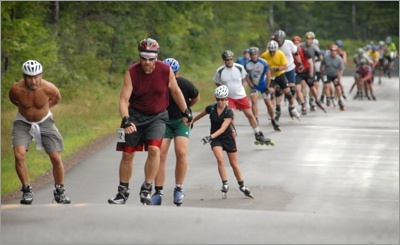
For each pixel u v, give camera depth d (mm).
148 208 22578
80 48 80812
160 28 92312
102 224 20375
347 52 181750
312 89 67000
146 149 28266
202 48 114875
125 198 28594
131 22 88250
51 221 20672
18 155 29953
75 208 22391
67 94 68625
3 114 58156
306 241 18984
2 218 21031
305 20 187625
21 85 29859
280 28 186500
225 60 47438
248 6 134500
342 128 57344
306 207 33906
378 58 115938
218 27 128750
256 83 54281
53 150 30406
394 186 38719
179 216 21375
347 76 132500
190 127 31453
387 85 108000
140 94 27734
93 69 77000
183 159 30844
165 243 18703
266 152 47000
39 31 64438
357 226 20734
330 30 195125
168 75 27922
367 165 43906
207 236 19312
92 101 71750
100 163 44125
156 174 29594
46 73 67500
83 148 49688
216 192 36656
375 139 52656
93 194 36188
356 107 74312
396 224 21266
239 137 52188
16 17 66438
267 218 21406
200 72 116000
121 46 90312
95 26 83688
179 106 28766
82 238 19141
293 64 59500
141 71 27594
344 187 38312
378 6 198750
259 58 53812
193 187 37688
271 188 37719
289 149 48219
